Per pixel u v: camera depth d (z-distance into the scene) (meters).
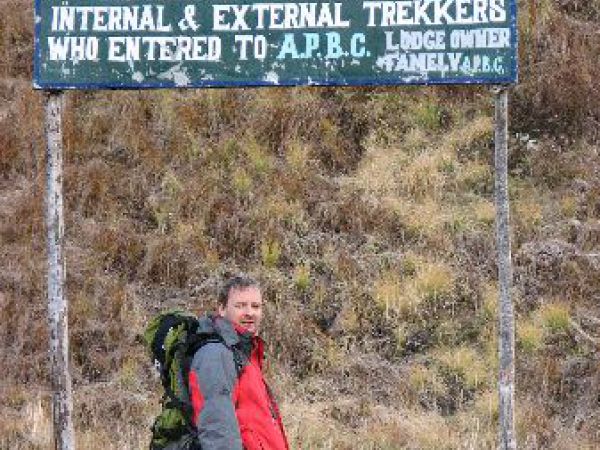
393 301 11.90
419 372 11.08
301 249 12.64
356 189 13.33
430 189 13.27
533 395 10.80
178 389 5.27
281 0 8.12
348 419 10.55
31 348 11.48
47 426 10.10
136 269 12.52
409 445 9.95
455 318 11.84
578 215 12.93
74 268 12.36
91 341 11.66
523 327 11.44
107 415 10.65
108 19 8.20
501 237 8.08
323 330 11.77
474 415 10.51
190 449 5.19
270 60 8.12
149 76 8.20
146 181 13.48
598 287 11.99
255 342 5.48
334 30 8.08
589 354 11.20
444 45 7.96
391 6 8.02
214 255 12.50
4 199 13.28
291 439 9.91
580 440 10.09
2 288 12.09
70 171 13.41
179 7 8.19
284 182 13.26
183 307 12.01
